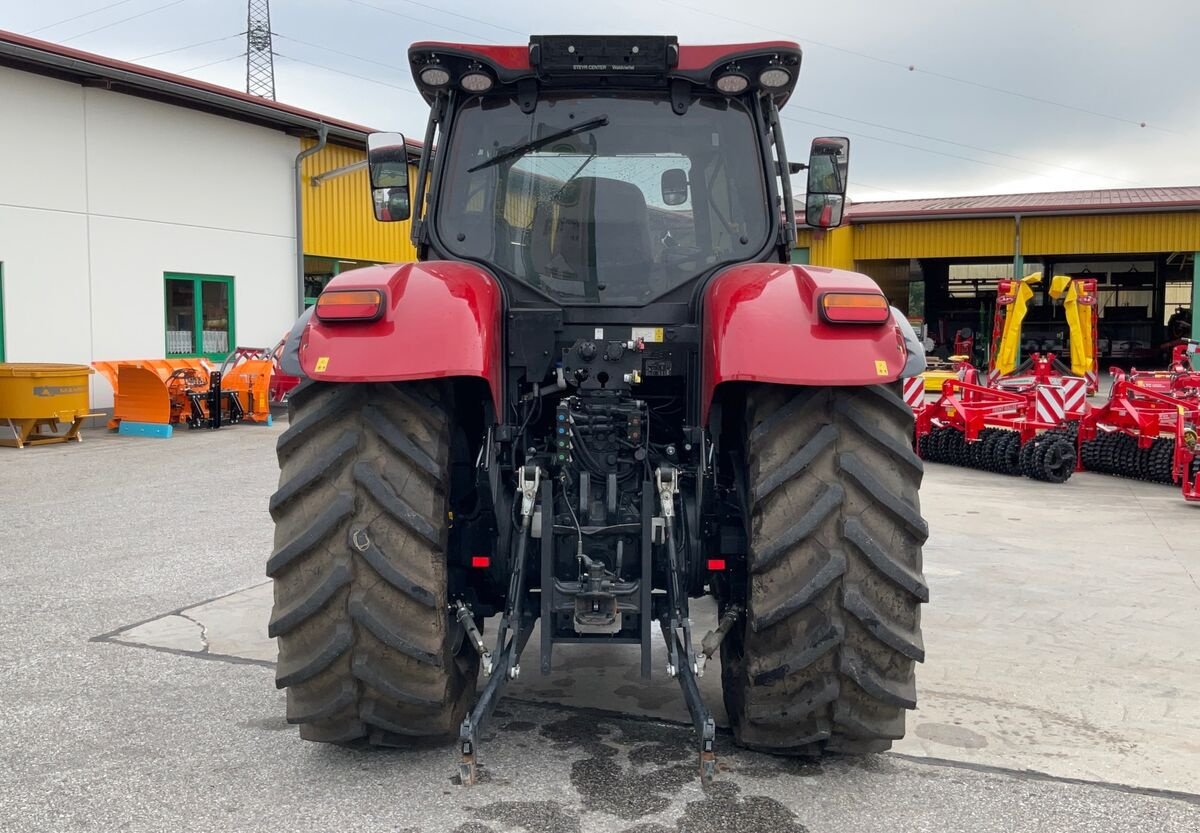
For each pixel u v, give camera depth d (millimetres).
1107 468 10570
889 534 2789
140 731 3363
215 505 7777
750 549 2816
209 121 15391
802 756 3184
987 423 10664
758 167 3475
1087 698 3809
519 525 3125
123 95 13945
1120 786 3035
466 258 3426
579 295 3359
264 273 16641
